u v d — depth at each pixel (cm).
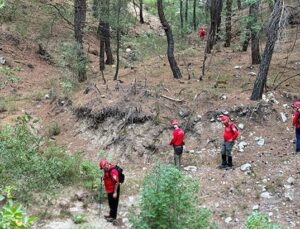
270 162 1305
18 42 2369
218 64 1964
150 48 2345
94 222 1059
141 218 797
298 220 1055
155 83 1700
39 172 1213
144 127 1461
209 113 1502
